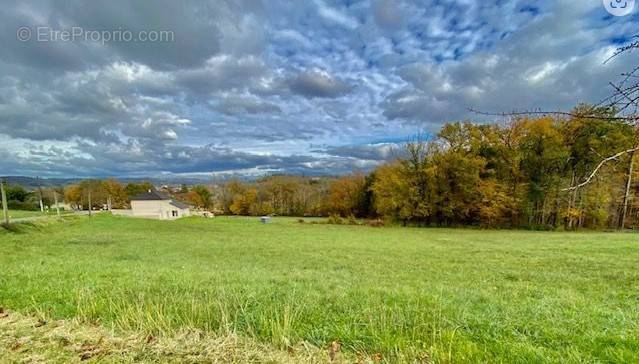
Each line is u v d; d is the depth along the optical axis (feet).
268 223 167.22
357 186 199.93
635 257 49.34
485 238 91.86
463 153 133.59
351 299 17.48
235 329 12.50
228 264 41.81
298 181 255.29
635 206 106.52
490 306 16.94
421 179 142.00
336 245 72.59
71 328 13.21
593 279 32.09
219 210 274.16
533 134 107.65
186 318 13.51
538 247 64.59
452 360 10.49
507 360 10.36
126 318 13.57
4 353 11.14
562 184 98.12
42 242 66.69
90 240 73.87
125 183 300.81
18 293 17.78
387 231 122.93
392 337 11.98
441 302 17.12
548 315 15.20
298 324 13.26
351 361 10.64
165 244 70.38
